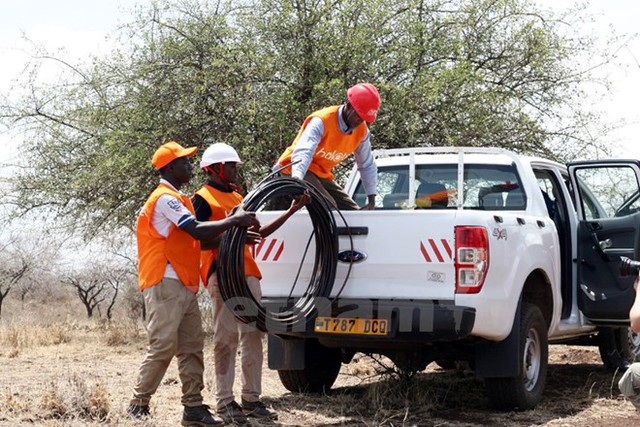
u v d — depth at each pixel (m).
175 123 14.80
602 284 8.45
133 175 14.62
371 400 7.75
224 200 6.93
